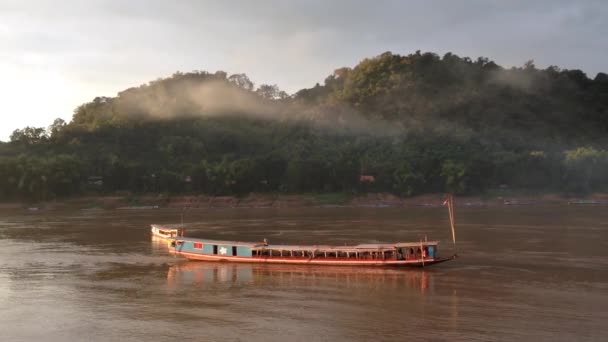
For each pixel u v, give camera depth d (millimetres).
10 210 141000
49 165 153750
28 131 198125
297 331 33781
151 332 34031
